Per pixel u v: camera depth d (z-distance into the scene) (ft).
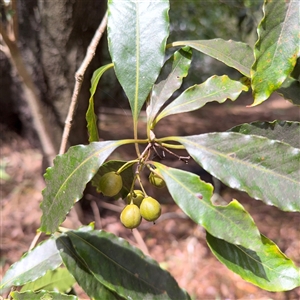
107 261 0.67
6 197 2.31
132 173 0.70
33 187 2.41
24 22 1.77
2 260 1.86
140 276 0.68
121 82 0.56
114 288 0.65
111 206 2.24
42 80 1.83
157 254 2.08
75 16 1.70
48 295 0.62
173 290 0.69
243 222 0.47
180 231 2.27
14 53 1.08
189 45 0.60
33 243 0.73
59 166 0.52
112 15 0.56
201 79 4.08
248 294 1.84
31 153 2.61
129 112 3.54
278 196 0.47
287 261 0.53
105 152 0.54
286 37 0.49
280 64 0.50
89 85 1.86
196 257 2.06
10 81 2.23
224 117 4.44
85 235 0.69
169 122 3.91
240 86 0.57
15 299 0.62
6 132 2.61
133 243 2.10
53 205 0.52
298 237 2.25
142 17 0.56
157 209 0.53
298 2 0.49
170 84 0.62
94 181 0.72
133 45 0.56
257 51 0.50
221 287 1.88
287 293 1.85
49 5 1.68
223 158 0.50
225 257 0.55
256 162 0.49
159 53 0.56
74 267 0.67
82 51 1.81
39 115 1.40
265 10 0.49
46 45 1.77
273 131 0.57
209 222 0.48
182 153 2.86
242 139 0.50
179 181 0.50
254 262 0.54
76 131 1.92
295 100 0.63
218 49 0.59
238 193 2.64
